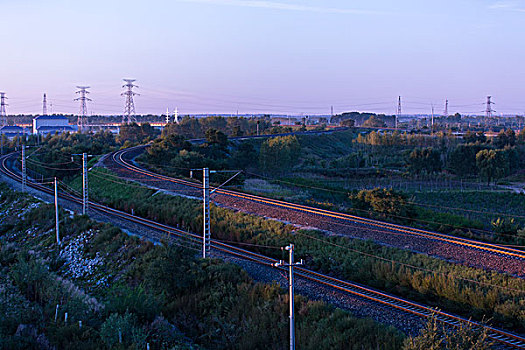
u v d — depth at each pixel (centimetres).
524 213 6359
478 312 2467
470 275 2778
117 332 2214
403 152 12138
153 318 2589
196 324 2588
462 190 7925
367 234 3728
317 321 2388
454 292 2595
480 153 9288
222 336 2361
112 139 15350
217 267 3127
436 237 3528
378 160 11819
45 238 4728
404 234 3616
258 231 4094
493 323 2394
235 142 12019
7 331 2303
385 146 13275
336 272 3225
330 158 13488
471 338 1905
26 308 2677
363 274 3059
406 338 2092
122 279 3369
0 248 4497
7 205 6197
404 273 2892
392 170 10344
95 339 2244
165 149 8350
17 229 5250
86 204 5044
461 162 9731
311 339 2180
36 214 5366
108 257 3822
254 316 2480
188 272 3016
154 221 4909
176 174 7444
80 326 2309
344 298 2688
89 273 3706
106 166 7756
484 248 3175
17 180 7794
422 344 1919
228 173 7356
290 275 1942
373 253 3325
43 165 9475
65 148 9888
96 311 2630
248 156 9925
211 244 3962
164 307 2780
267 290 2764
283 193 6619
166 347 2272
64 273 3844
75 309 2522
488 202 7044
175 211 4925
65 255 4175
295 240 3747
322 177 9444
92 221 4656
